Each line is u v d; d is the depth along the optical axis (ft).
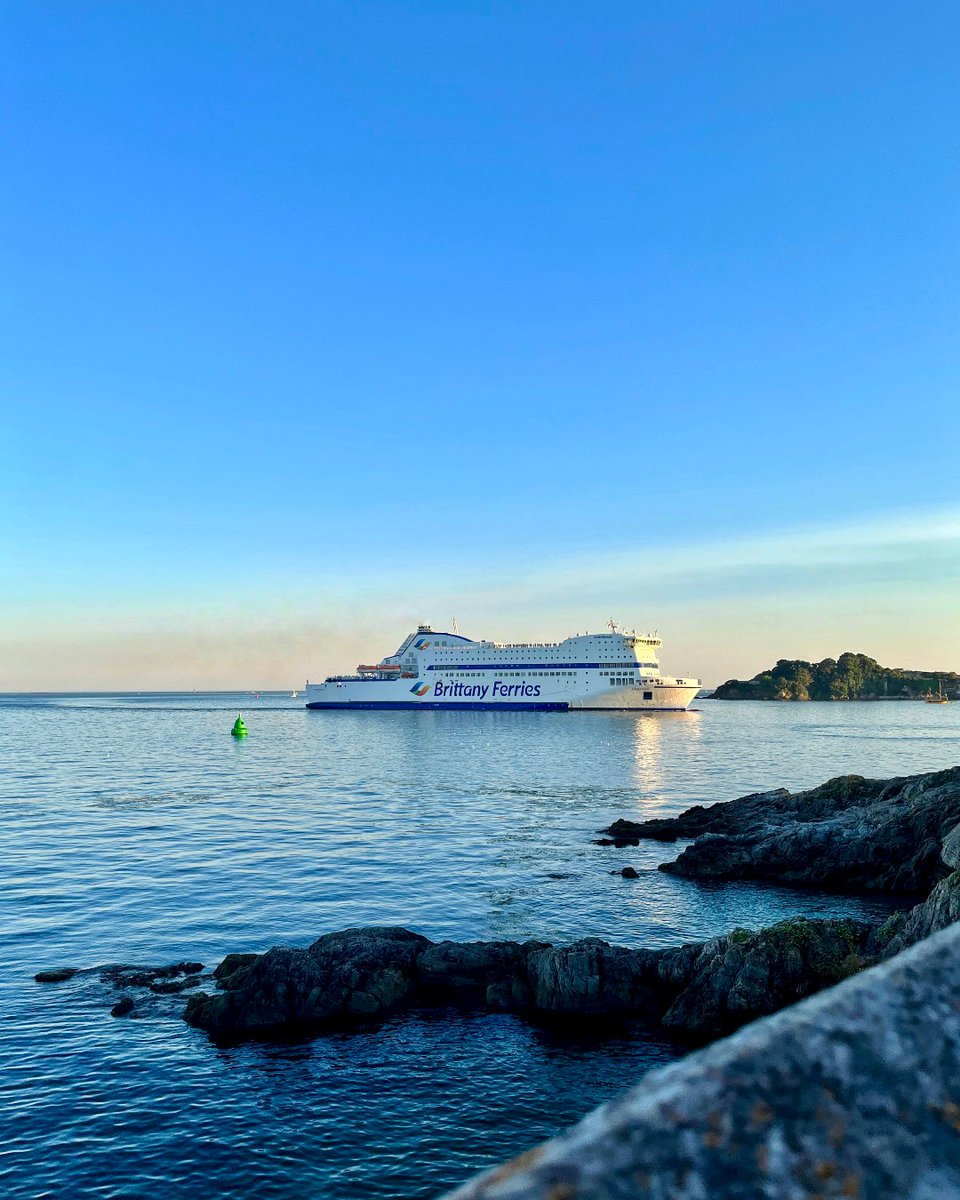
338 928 112.06
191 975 95.04
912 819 138.72
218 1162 59.31
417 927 112.88
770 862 141.18
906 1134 4.54
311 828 185.16
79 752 393.50
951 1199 4.21
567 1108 67.51
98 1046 77.20
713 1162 4.12
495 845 167.43
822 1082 4.78
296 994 83.61
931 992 5.53
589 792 250.57
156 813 205.77
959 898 80.79
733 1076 4.75
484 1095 69.31
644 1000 85.51
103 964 98.58
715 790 256.52
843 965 82.99
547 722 610.65
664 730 549.54
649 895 130.52
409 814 206.49
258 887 132.67
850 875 136.67
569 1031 81.20
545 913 119.96
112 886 132.77
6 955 101.45
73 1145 61.21
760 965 82.43
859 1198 4.09
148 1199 55.16
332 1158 60.13
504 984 87.51
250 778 283.38
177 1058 75.00
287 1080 71.31
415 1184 57.31
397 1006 86.07
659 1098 4.55
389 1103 67.77
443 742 444.14
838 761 347.56
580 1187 3.77
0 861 149.69
